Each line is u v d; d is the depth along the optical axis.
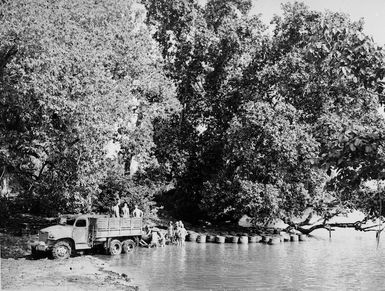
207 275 18.73
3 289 13.02
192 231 38.00
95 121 25.06
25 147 26.47
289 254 27.84
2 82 22.81
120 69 34.31
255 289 15.97
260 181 39.81
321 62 8.54
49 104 22.86
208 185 40.69
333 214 38.59
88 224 22.67
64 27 24.81
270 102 43.00
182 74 47.19
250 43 45.31
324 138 7.88
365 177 7.39
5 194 31.38
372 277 19.20
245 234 39.59
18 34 22.30
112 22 33.47
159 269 20.02
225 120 45.28
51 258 21.36
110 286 14.88
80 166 25.92
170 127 44.69
